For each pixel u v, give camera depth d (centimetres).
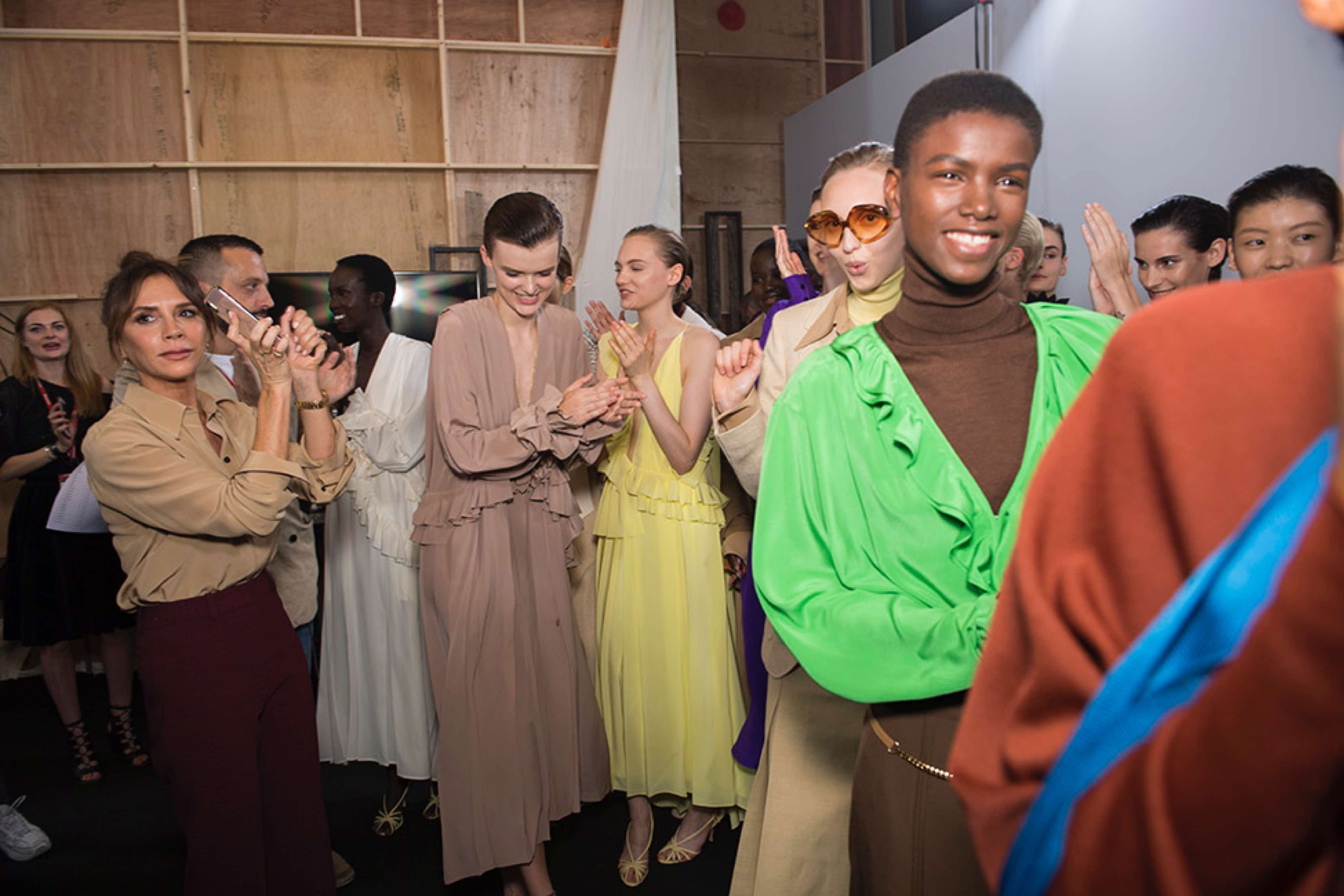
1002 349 117
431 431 245
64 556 334
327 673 305
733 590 257
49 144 459
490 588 234
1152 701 41
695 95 642
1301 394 46
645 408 246
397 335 297
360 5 488
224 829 192
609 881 258
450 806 231
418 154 503
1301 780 31
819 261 231
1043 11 363
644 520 264
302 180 489
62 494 295
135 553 192
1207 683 38
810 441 123
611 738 273
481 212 509
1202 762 33
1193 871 34
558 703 246
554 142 516
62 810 317
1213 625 39
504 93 508
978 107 107
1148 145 314
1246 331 48
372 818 306
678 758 260
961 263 111
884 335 125
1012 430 115
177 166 466
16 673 466
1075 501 54
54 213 461
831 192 192
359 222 496
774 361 193
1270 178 188
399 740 285
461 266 506
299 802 209
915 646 108
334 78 490
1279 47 262
